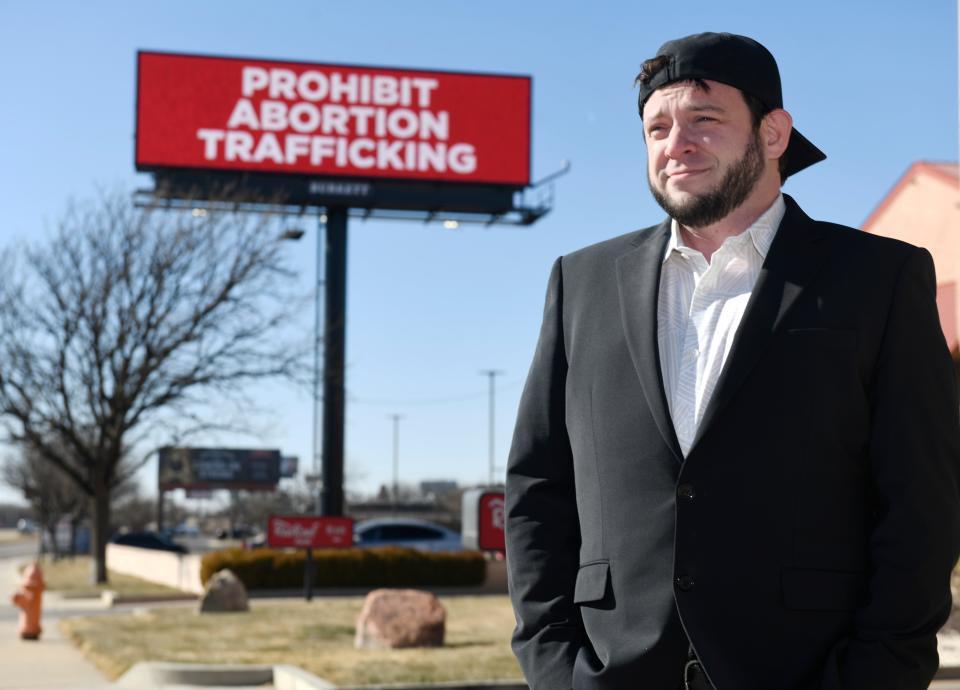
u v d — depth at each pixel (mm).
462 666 9930
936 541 2008
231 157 32031
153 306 27312
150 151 31531
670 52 2275
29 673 11180
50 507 59000
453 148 33469
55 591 26297
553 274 2545
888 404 2078
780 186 2387
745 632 2047
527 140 33906
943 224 12422
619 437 2223
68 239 27188
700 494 2096
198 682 10133
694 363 2219
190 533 90562
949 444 2084
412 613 11867
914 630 1978
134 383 28062
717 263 2250
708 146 2240
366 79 33094
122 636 13336
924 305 2145
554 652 2256
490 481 66000
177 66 31953
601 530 2227
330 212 32875
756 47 2291
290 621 15117
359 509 64375
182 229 27594
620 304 2330
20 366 27250
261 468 49438
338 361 31781
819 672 2029
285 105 32562
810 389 2090
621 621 2158
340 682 9062
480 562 24469
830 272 2166
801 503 2068
